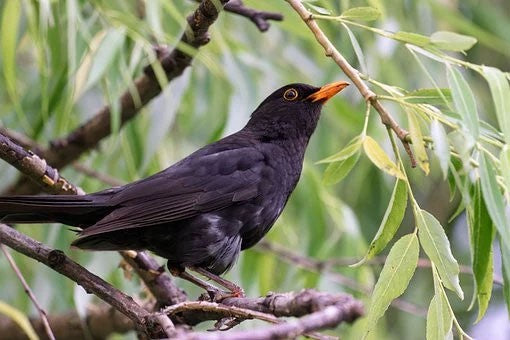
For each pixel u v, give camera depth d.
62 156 10.84
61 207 8.20
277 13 10.28
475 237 7.05
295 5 7.43
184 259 9.05
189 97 12.39
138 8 12.06
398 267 7.02
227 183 9.38
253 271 11.75
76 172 11.35
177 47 9.91
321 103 10.49
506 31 14.93
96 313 10.98
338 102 12.48
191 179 9.27
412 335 14.98
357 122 12.55
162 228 8.92
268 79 12.84
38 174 8.34
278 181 9.85
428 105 7.05
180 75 10.38
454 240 16.09
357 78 7.25
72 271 7.61
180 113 12.54
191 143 12.70
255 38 13.33
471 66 7.07
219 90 12.34
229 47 11.81
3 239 7.74
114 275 11.15
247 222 9.47
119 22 10.82
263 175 9.68
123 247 8.96
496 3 16.94
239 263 11.77
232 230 9.34
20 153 8.22
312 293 7.81
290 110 10.41
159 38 10.23
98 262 10.81
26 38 12.70
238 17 13.30
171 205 8.97
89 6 11.33
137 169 11.12
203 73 12.36
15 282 12.15
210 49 11.84
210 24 9.17
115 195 8.77
